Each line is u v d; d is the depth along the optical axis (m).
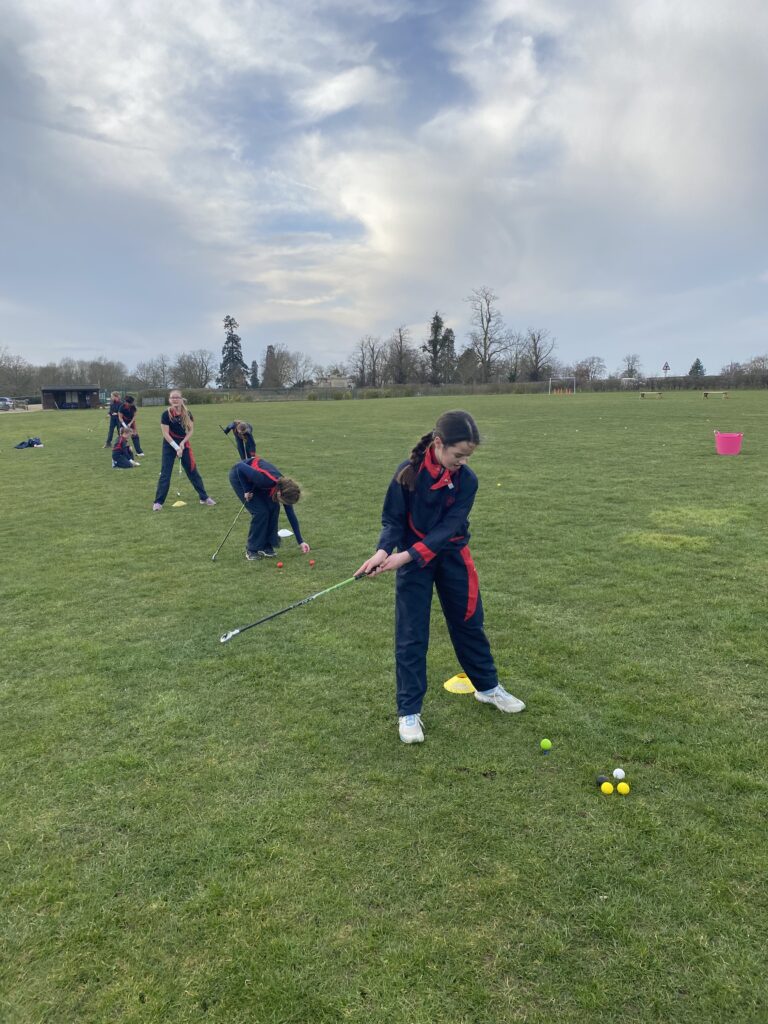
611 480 10.27
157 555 6.93
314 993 1.99
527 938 2.16
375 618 4.96
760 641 4.31
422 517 3.28
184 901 2.35
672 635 4.45
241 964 2.10
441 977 2.03
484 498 9.14
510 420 22.78
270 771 3.08
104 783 3.02
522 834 2.62
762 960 2.06
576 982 2.01
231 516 8.80
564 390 62.12
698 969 2.04
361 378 88.62
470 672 3.55
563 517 7.91
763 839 2.56
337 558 6.65
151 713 3.64
